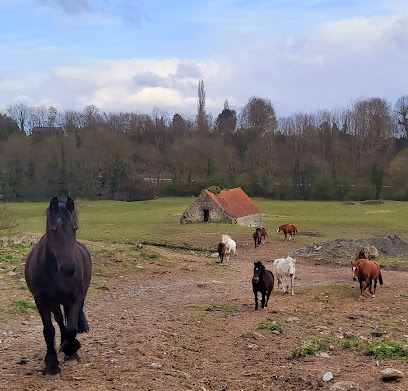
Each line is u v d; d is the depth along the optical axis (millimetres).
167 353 8852
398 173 78062
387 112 93938
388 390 6770
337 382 7035
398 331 11492
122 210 69750
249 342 10242
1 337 9773
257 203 77062
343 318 13055
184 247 34688
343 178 81688
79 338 9750
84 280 7609
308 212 66375
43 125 92000
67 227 7035
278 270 18109
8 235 28438
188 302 15312
